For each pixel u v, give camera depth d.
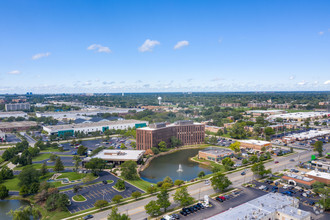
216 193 164.25
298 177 176.50
